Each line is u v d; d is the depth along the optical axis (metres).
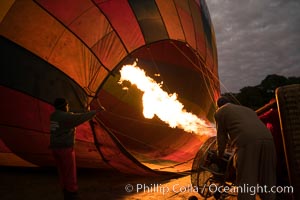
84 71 5.12
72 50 5.12
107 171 6.65
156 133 8.19
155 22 6.08
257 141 3.45
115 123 8.22
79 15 5.27
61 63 5.06
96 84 5.17
